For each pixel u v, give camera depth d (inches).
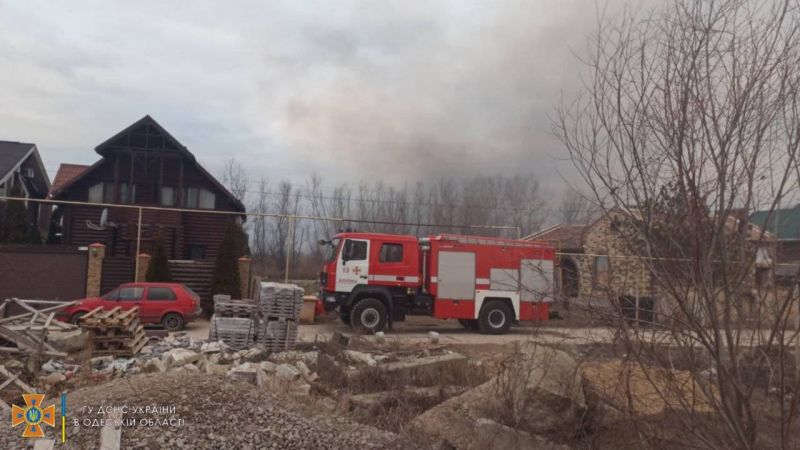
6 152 1132.5
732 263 120.6
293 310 458.6
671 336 132.7
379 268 607.5
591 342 167.9
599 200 134.6
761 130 116.3
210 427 183.5
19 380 287.6
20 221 962.7
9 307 640.4
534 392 197.5
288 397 258.8
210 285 722.2
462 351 443.5
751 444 120.6
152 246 870.4
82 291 679.1
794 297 116.3
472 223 1300.4
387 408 260.5
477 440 195.5
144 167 903.1
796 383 116.6
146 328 604.7
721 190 118.0
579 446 185.0
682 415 140.3
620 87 130.5
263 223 1711.4
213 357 356.2
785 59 114.3
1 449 169.5
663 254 124.8
